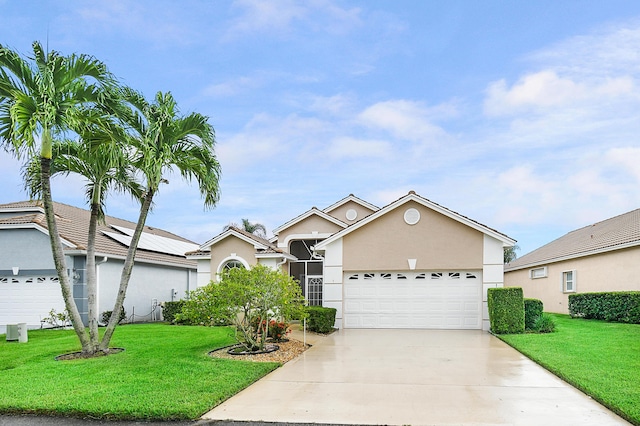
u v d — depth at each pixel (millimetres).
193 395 7379
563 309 22562
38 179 11344
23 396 7418
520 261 30562
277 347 12281
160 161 10500
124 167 11898
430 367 9914
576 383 7973
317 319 15930
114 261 20594
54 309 18578
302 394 7785
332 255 17859
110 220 26625
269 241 24391
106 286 19891
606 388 7523
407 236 17391
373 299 17625
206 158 11602
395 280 17562
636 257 17109
